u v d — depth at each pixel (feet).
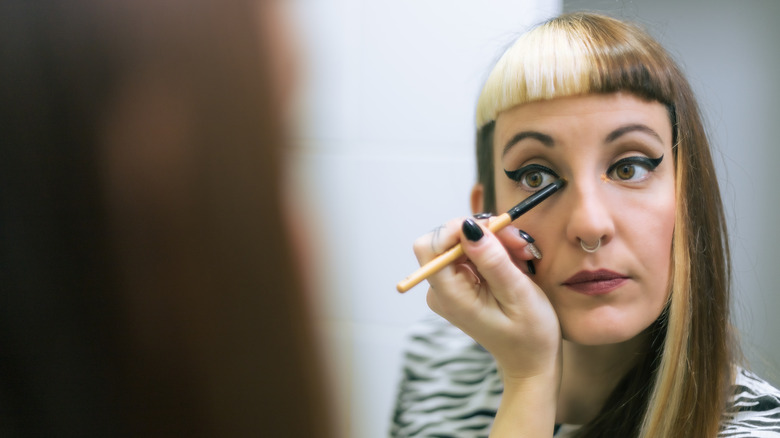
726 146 3.63
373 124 3.71
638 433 1.98
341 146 3.72
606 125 1.81
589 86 1.79
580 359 2.14
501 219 1.81
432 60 3.63
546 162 1.88
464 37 3.59
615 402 2.10
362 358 3.78
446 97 3.64
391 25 3.63
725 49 3.59
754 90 3.59
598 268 1.81
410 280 1.73
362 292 3.80
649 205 1.83
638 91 1.82
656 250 1.84
